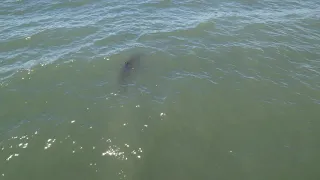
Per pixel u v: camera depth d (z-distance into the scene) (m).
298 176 12.61
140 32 22.81
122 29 23.11
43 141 13.62
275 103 16.44
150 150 13.47
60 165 12.63
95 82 17.47
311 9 28.11
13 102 15.77
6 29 22.55
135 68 18.66
